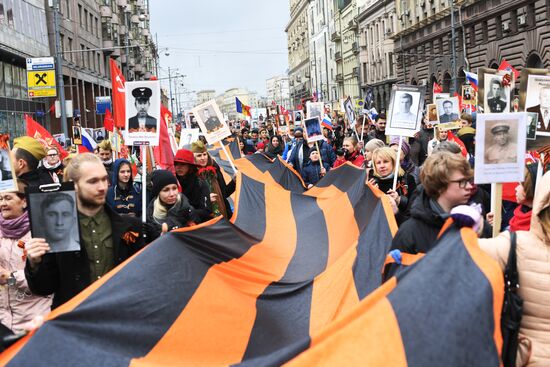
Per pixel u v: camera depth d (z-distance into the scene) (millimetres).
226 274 6371
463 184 4992
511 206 7848
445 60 59406
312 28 126625
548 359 4281
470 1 50906
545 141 7793
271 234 9438
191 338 5230
